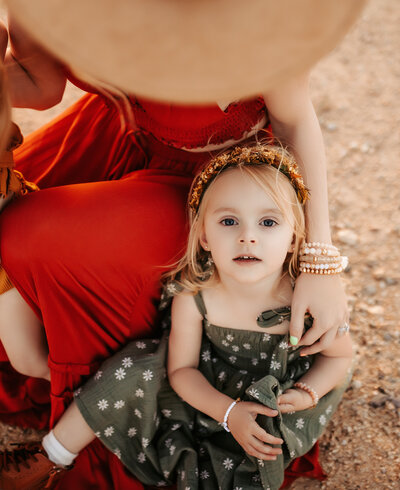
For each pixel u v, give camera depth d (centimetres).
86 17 93
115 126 205
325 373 183
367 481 191
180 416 189
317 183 173
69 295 172
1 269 174
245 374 186
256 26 93
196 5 91
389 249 276
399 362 228
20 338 188
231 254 163
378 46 404
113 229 165
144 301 181
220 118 168
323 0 91
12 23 155
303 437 181
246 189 162
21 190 177
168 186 178
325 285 168
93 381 180
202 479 180
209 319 180
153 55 96
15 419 213
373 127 345
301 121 169
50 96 174
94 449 195
